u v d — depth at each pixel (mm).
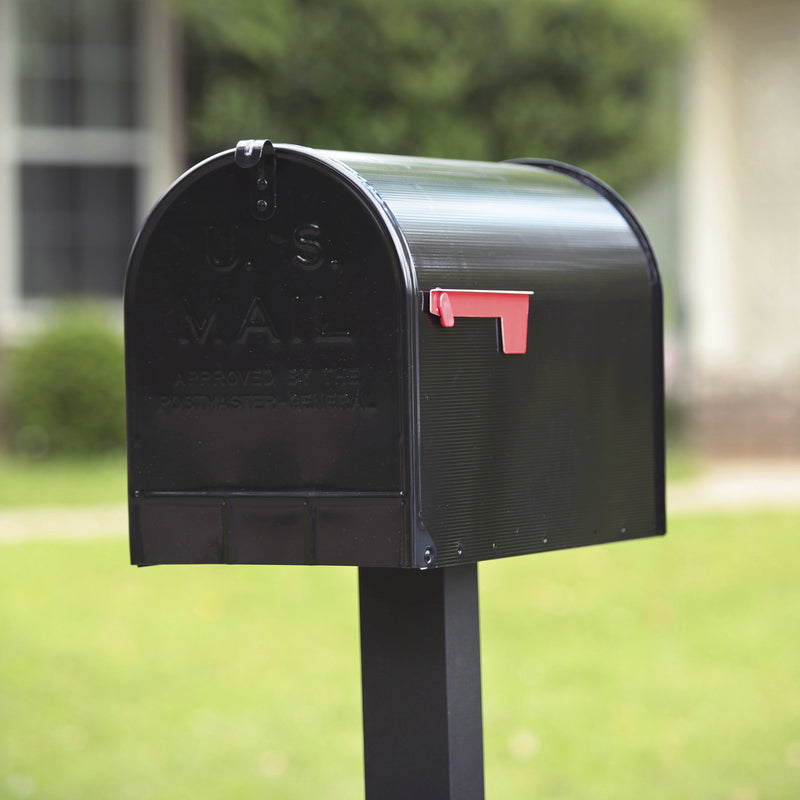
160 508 3098
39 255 14734
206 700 7129
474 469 2994
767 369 15766
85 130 14805
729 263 17469
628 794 5879
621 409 3332
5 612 8398
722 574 9234
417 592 3150
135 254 3113
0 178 14562
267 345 3008
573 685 7301
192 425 3080
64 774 6180
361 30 12898
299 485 2988
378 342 2898
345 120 13000
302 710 6984
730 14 17297
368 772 3217
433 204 3031
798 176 17391
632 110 13820
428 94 13008
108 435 13953
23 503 11477
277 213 2994
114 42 14828
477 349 2996
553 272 3178
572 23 13398
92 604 8594
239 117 12961
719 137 17328
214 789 6016
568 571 9352
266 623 8320
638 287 3373
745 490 12422
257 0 12766
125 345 3133
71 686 7309
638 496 3383
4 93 14539
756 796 5824
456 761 3150
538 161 3609
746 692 7141
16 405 13953
